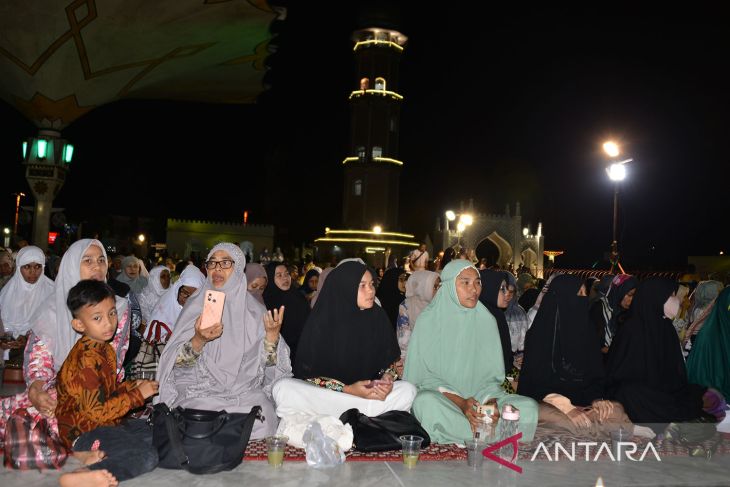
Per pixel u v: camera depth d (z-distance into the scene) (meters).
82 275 3.88
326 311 4.54
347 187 36.72
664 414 4.62
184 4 7.31
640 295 5.08
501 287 5.55
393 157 37.00
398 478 3.55
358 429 4.08
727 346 5.63
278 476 3.51
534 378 4.89
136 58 8.80
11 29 7.62
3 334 5.28
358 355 4.58
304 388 4.28
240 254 4.41
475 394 4.70
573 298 4.88
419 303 5.89
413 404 4.43
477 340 4.77
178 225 31.58
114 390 3.52
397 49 37.28
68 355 3.48
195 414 3.70
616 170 11.23
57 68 8.57
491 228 37.03
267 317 4.21
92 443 3.37
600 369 4.88
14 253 8.97
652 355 4.92
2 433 3.65
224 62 9.49
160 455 3.51
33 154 10.25
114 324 3.49
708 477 3.80
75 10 7.30
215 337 3.91
